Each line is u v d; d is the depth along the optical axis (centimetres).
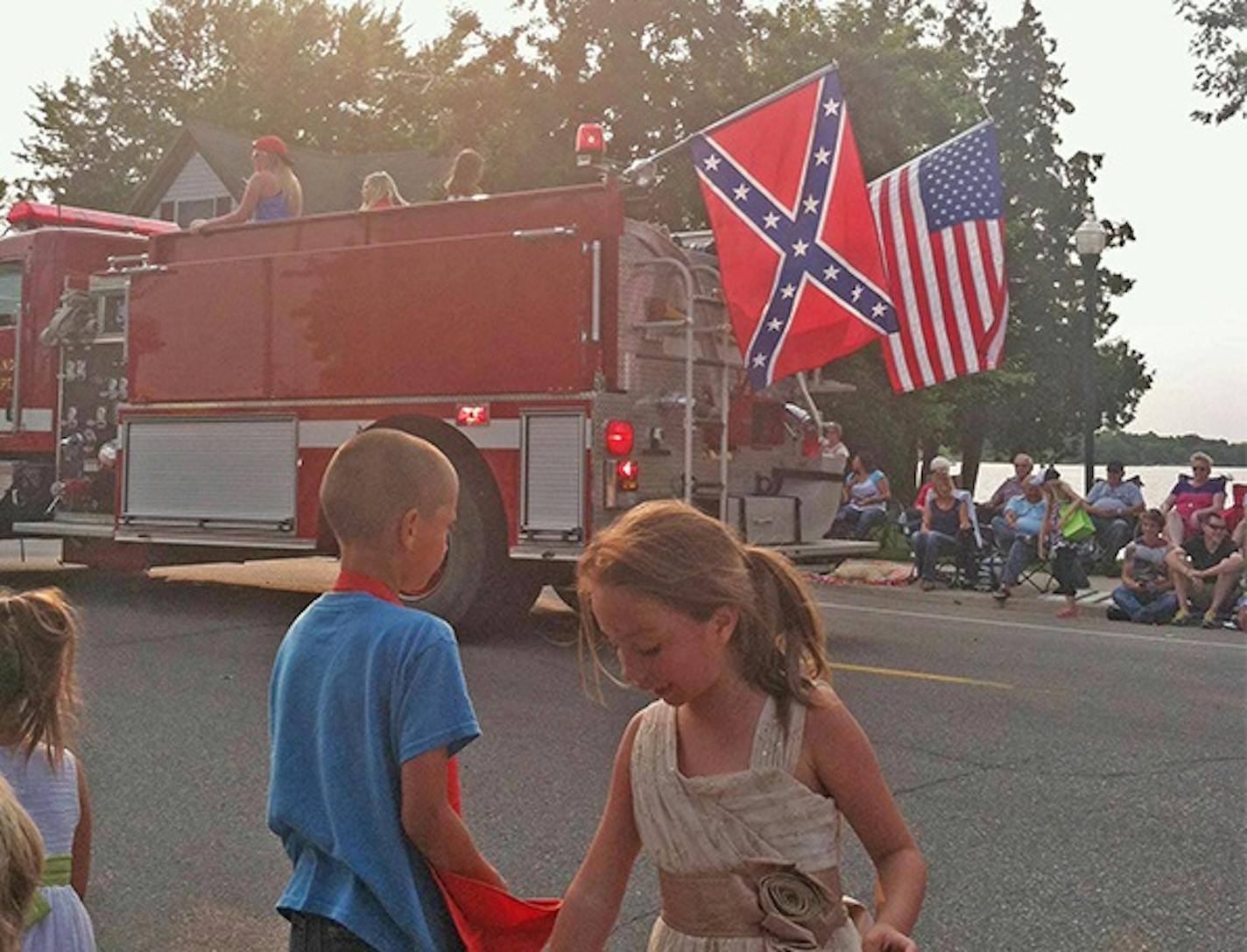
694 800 228
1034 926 472
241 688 820
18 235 1266
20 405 1250
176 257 1116
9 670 297
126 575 1409
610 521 953
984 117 2872
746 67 2694
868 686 863
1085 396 1694
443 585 986
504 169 2778
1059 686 882
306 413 1045
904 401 2606
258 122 5812
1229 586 1224
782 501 1088
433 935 270
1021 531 1394
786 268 1005
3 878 191
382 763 267
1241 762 687
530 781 635
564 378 954
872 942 220
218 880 517
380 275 1016
